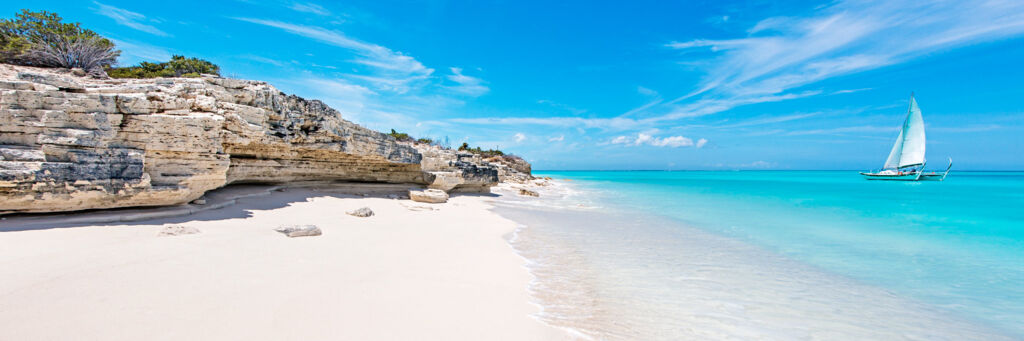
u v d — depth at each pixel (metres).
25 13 20.02
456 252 9.25
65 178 8.45
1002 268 9.81
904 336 5.89
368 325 4.86
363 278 6.60
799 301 7.20
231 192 14.05
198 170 10.83
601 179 86.19
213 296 5.23
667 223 16.44
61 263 6.00
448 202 19.98
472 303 6.00
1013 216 20.92
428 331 4.88
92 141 8.94
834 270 9.41
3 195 7.82
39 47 18.05
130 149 9.59
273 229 9.66
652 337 5.46
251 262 6.86
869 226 16.83
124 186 9.23
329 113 16.72
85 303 4.71
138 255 6.70
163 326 4.32
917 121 68.00
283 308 5.07
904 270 9.52
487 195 26.80
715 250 11.23
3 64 16.77
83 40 19.84
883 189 46.88
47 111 8.63
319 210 13.30
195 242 7.85
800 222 17.73
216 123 11.10
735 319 6.25
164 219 9.72
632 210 21.47
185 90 11.40
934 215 21.22
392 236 10.34
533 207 21.11
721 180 79.69
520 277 7.77
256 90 13.22
